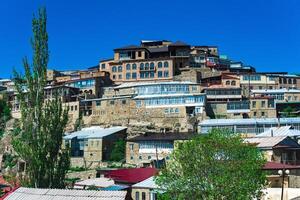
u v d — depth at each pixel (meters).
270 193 55.16
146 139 122.88
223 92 152.00
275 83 166.62
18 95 61.78
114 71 178.50
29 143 59.00
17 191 42.19
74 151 135.75
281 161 74.19
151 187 66.44
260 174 49.44
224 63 194.75
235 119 131.88
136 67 175.75
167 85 154.62
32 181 57.62
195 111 142.75
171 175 49.94
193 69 171.62
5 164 132.50
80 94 166.88
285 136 79.12
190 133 127.69
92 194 38.09
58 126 60.44
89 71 191.62
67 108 62.03
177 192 49.25
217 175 48.09
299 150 76.31
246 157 49.47
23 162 64.38
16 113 171.12
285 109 145.88
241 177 47.47
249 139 82.50
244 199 46.06
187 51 184.25
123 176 77.44
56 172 59.12
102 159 130.50
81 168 128.12
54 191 40.25
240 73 169.62
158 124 144.62
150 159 115.88
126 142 127.94
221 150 49.47
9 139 145.88
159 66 173.25
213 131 53.44
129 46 184.62
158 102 147.75
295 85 170.00
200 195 48.53
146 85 156.38
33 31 63.69
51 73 192.62
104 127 150.25
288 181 58.94
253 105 142.62
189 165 49.47
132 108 150.50
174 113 144.62
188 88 154.38
